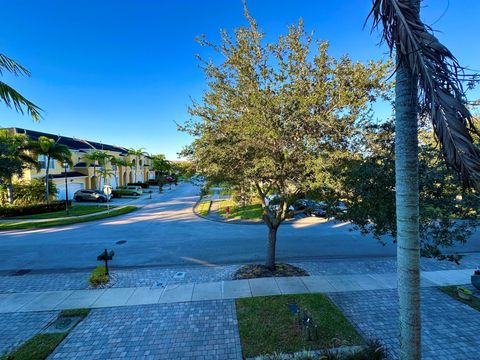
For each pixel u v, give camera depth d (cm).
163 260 1084
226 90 754
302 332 578
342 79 639
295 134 659
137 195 3575
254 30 688
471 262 1019
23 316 667
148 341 564
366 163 557
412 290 325
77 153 3581
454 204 480
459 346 538
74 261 1088
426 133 496
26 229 1684
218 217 2020
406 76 301
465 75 220
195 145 780
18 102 624
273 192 929
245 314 656
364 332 582
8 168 2041
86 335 586
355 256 1118
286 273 906
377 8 238
